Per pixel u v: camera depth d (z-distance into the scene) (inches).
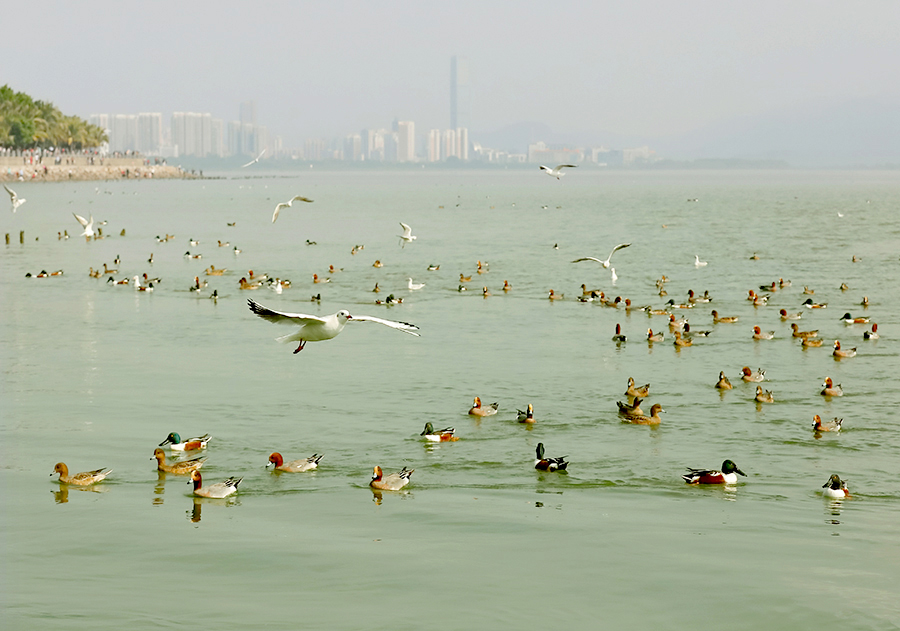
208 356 2197.3
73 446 1523.1
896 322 2620.6
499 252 4379.9
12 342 2335.1
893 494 1327.5
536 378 1994.3
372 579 1064.8
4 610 979.9
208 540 1166.3
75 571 1077.8
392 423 1663.4
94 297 3056.1
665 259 4094.5
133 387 1898.4
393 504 1289.4
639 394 1835.6
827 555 1127.0
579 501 1302.9
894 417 1694.1
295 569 1088.2
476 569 1090.7
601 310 2854.3
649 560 1114.1
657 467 1440.7
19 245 4670.3
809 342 2313.0
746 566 1097.4
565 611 992.9
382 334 2484.0
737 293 3157.0
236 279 3464.6
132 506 1278.3
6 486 1343.5
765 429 1628.9
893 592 1032.2
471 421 1679.4
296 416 1702.8
